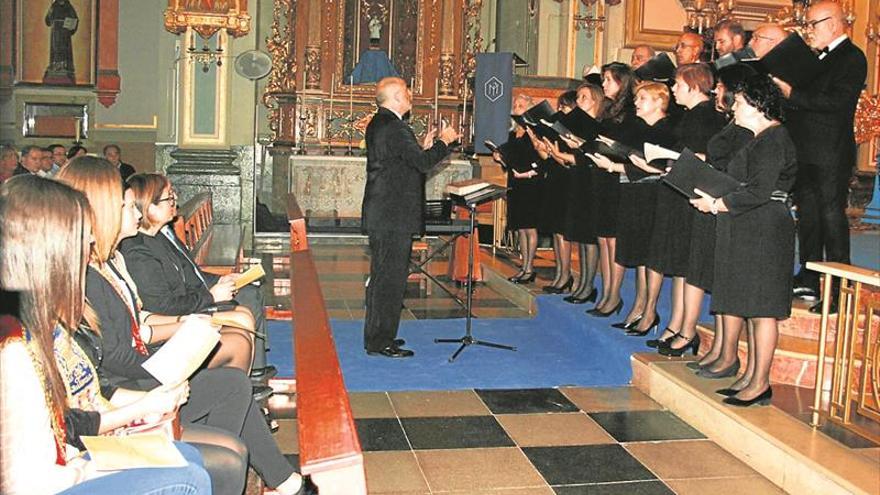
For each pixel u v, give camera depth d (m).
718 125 5.15
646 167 5.05
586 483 3.93
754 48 5.16
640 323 5.95
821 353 4.02
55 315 2.29
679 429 4.67
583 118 6.22
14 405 2.13
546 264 9.36
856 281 3.83
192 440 3.04
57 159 12.42
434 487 3.86
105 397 2.91
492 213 11.61
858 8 12.08
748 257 4.23
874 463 3.62
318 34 13.79
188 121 12.81
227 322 3.74
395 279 6.03
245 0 12.76
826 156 5.30
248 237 12.64
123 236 3.53
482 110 11.61
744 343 5.05
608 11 13.00
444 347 6.43
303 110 13.59
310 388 2.18
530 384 5.52
